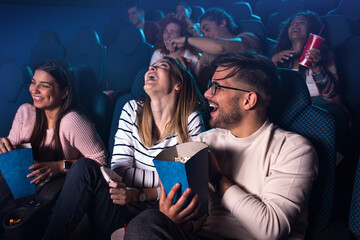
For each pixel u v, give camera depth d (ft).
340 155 4.78
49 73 4.14
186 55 6.56
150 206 3.72
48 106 4.23
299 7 8.09
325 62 6.07
